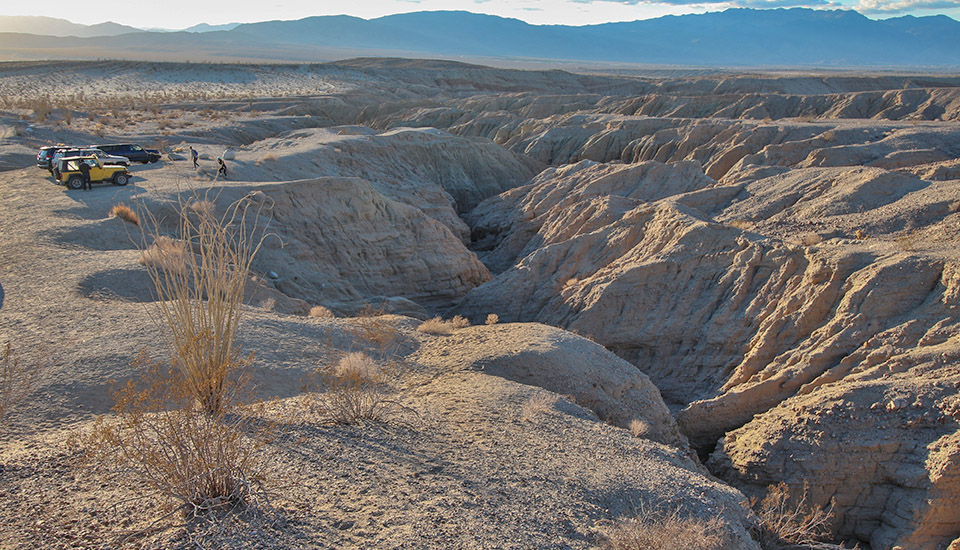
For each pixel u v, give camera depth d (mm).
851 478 16859
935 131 62469
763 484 18094
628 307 30812
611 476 10461
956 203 32438
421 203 56281
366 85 159625
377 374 15109
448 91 170875
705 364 27422
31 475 7535
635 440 13492
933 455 16016
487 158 74562
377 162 60906
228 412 9562
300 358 15633
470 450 10570
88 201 30078
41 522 6328
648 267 31188
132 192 31891
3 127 55594
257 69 170375
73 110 74250
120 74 153500
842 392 18453
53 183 34750
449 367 17422
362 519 7262
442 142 71375
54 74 144500
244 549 6090
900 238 29406
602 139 83188
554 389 17219
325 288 31922
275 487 7523
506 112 111562
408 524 7340
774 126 69938
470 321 37406
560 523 8352
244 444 8484
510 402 14242
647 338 29547
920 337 21062
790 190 42656
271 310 21453
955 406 16625
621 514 9383
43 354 13320
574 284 35625
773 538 11281
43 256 21375
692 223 32844
